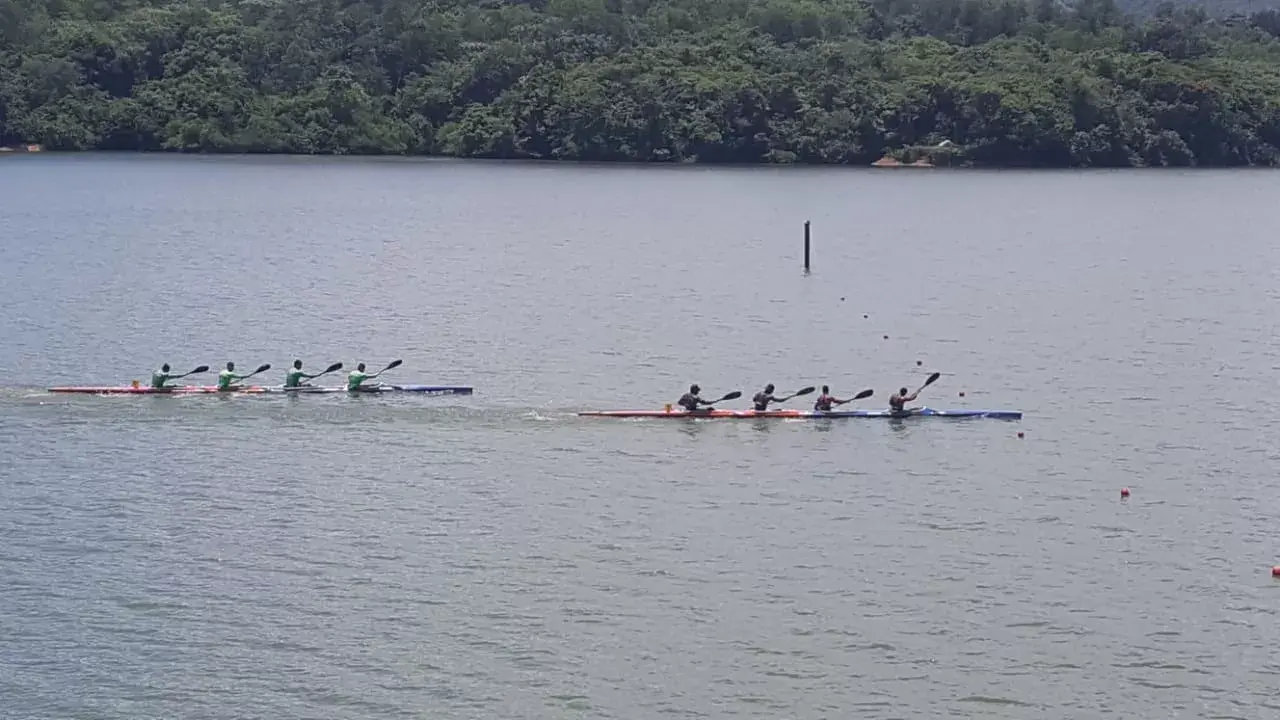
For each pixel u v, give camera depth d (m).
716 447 53.97
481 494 48.31
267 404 59.38
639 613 39.19
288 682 35.66
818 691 35.38
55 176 175.38
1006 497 48.47
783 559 42.81
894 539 44.50
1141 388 63.91
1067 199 162.25
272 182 171.25
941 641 37.78
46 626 38.34
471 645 37.38
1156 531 45.34
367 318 79.00
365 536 44.41
